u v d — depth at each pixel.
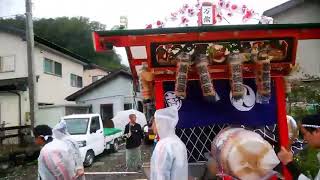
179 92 3.96
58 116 21.09
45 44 22.12
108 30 3.72
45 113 21.03
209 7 4.20
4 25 20.92
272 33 3.87
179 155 3.72
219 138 3.65
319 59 10.56
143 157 14.99
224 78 4.23
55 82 24.17
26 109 19.55
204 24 4.18
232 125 4.25
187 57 3.90
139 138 12.07
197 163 4.32
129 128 12.11
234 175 3.37
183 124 4.29
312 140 2.95
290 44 3.96
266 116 4.26
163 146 3.72
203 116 4.29
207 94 3.92
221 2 4.21
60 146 4.66
